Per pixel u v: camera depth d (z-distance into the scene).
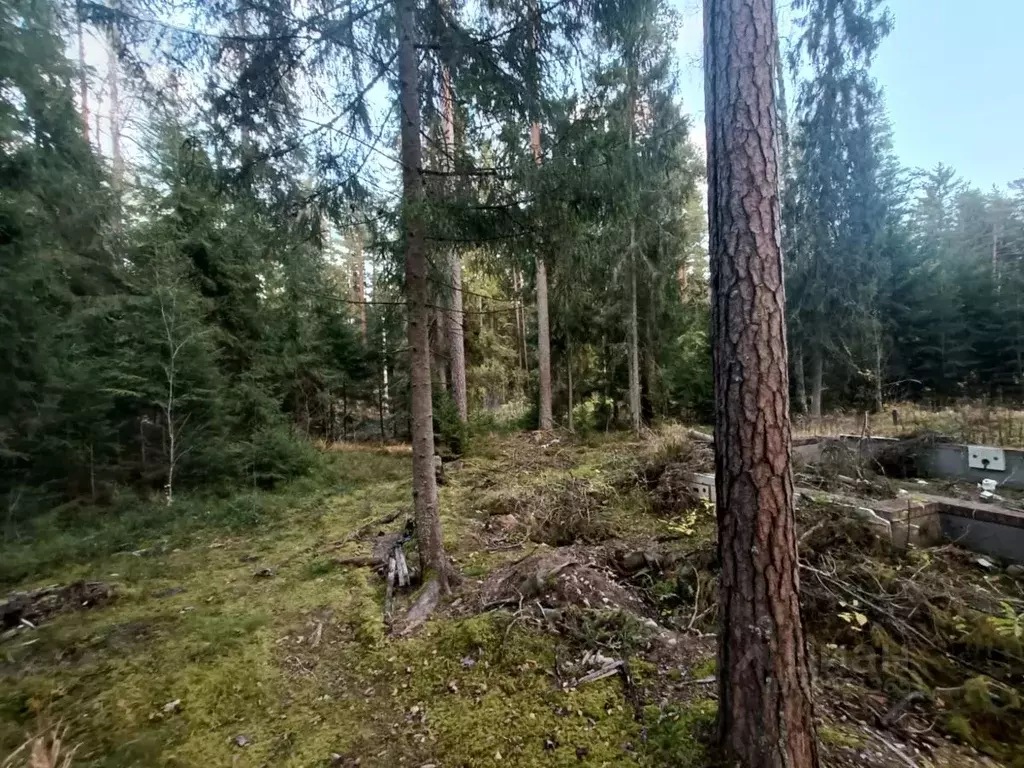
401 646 2.96
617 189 3.52
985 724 2.05
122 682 2.69
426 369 3.71
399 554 4.25
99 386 6.91
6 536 5.42
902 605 2.82
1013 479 5.16
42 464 6.48
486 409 17.02
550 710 2.29
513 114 3.59
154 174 8.24
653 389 12.70
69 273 6.75
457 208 3.51
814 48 9.73
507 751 2.04
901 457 6.04
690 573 3.51
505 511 5.78
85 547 5.14
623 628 2.84
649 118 9.68
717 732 1.89
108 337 7.34
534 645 2.79
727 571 1.85
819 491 4.55
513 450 10.51
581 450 10.20
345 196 3.80
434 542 3.72
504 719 2.25
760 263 1.81
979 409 9.20
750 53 1.82
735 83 1.83
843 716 2.12
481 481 7.62
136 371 7.23
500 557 4.31
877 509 3.90
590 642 2.76
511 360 17.06
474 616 3.16
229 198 3.66
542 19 3.42
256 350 9.34
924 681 2.33
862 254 10.38
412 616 3.30
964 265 16.58
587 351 13.73
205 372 7.72
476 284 13.59
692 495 5.53
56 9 3.09
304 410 12.45
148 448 8.09
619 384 13.41
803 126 10.25
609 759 1.95
